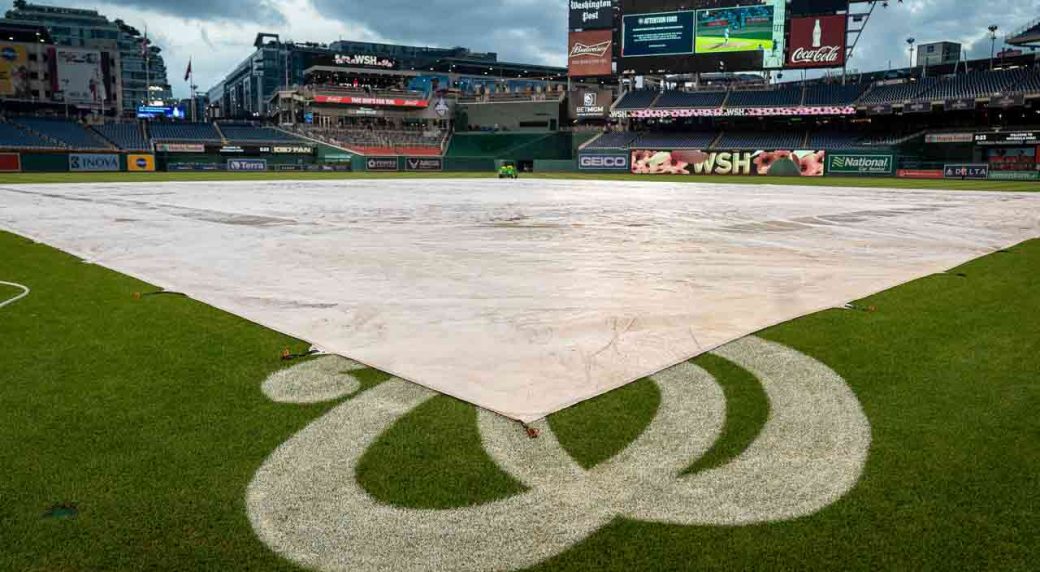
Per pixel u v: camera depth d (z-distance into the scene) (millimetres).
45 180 47406
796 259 12086
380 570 3094
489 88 104875
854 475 3902
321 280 9875
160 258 12039
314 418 4723
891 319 7496
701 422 4668
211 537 3324
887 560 3137
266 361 5988
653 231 16703
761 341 6617
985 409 4832
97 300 8492
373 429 4543
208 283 9641
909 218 20734
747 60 68062
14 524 3404
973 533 3324
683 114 75875
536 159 89000
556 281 9836
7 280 9891
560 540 3318
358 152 85125
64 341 6605
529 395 5145
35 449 4211
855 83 73312
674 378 5551
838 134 71250
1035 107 62781
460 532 3387
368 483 3848
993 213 22922
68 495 3676
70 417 4707
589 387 5324
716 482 3854
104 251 12945
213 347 6414
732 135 76312
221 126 85312
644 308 8047
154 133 80875
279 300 8500
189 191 34562
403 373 5645
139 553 3197
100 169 70750
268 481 3854
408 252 12836
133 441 4336
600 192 35750
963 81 66062
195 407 4910
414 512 3557
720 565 3115
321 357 6109
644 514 3539
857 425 4586
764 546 3256
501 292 9016
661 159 74875
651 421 4684
